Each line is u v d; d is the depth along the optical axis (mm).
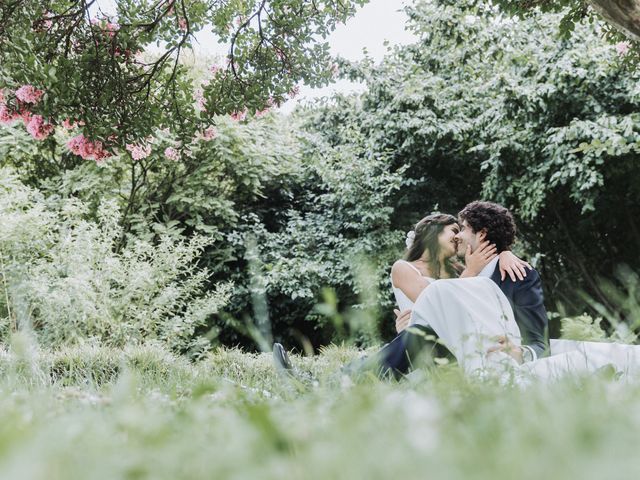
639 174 9969
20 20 5633
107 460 574
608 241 11250
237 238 13031
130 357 4805
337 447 570
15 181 9836
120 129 5809
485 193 10805
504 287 2928
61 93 5473
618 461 418
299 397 1604
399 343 2508
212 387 1379
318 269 12078
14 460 409
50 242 9242
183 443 723
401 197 12398
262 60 6469
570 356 2203
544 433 625
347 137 13016
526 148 10383
